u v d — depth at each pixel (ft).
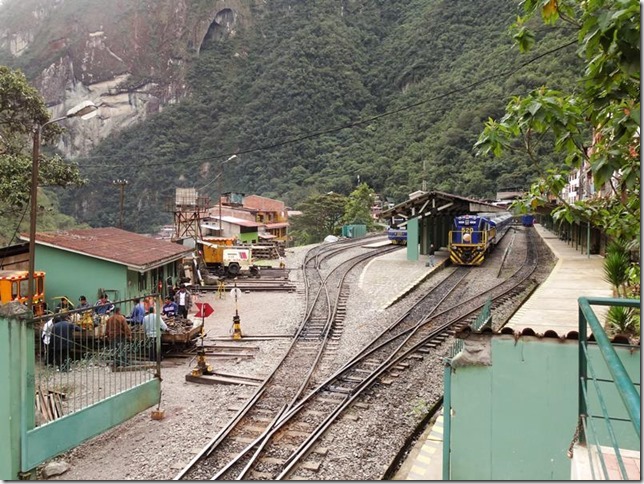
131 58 539.70
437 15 402.31
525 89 166.30
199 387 36.76
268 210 199.93
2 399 22.56
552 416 19.80
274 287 78.28
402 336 48.06
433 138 285.43
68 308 55.11
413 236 101.35
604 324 33.04
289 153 366.02
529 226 222.48
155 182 383.86
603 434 17.90
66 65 543.80
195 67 524.52
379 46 495.41
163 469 24.64
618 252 36.50
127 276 59.57
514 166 243.40
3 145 78.59
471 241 92.99
